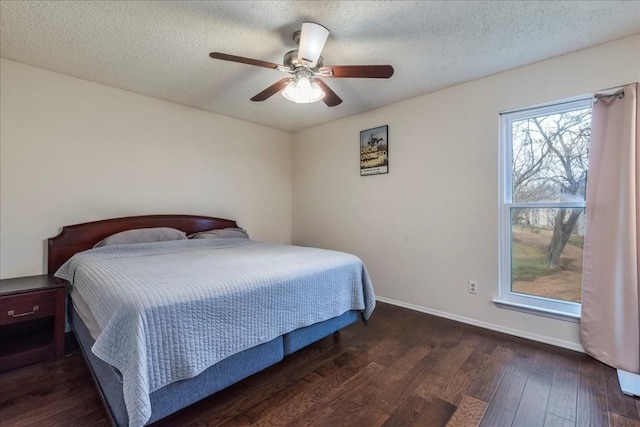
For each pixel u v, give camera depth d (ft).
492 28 6.42
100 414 5.09
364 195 11.87
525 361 6.84
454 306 9.45
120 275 5.44
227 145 12.51
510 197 8.57
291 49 7.25
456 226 9.38
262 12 5.89
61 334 7.07
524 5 5.70
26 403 5.36
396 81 9.05
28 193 8.14
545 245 8.01
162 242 9.09
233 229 11.62
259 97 7.63
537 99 7.87
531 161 8.23
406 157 10.54
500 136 8.55
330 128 13.16
